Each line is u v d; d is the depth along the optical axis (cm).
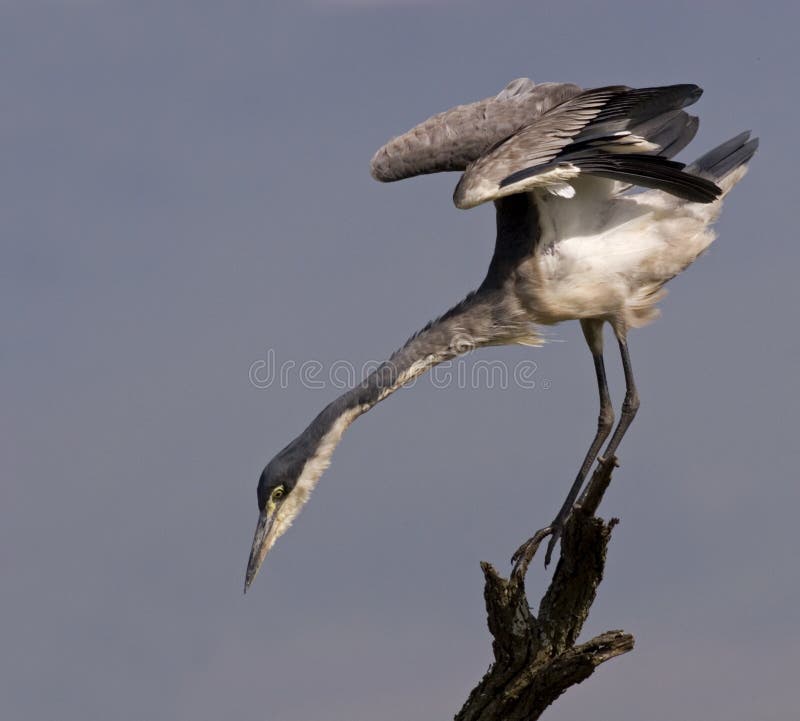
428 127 1361
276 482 1211
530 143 1132
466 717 1002
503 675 999
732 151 1274
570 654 955
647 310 1239
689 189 1059
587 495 941
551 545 1185
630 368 1238
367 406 1217
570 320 1238
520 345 1250
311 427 1223
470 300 1238
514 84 1380
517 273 1215
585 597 984
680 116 1264
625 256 1204
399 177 1334
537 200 1196
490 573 993
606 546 959
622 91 1183
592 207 1204
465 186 1095
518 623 991
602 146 1126
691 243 1221
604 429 1269
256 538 1208
